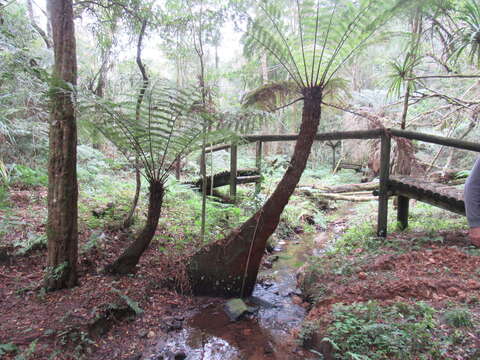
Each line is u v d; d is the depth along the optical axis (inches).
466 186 49.4
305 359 74.2
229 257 103.8
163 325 87.3
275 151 450.0
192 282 106.1
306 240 182.1
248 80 172.1
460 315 65.3
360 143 362.3
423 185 129.0
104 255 112.0
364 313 74.1
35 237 109.8
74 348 70.2
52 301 83.3
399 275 95.1
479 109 177.0
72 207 87.8
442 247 112.6
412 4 88.4
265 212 98.3
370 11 90.0
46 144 187.5
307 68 109.3
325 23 96.3
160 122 90.7
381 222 138.6
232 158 186.5
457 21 164.9
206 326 89.7
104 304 83.8
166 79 93.0
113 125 87.3
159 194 100.0
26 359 61.7
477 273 88.9
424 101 276.4
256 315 96.6
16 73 122.6
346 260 115.8
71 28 79.9
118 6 141.8
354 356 59.1
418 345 60.6
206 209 166.4
